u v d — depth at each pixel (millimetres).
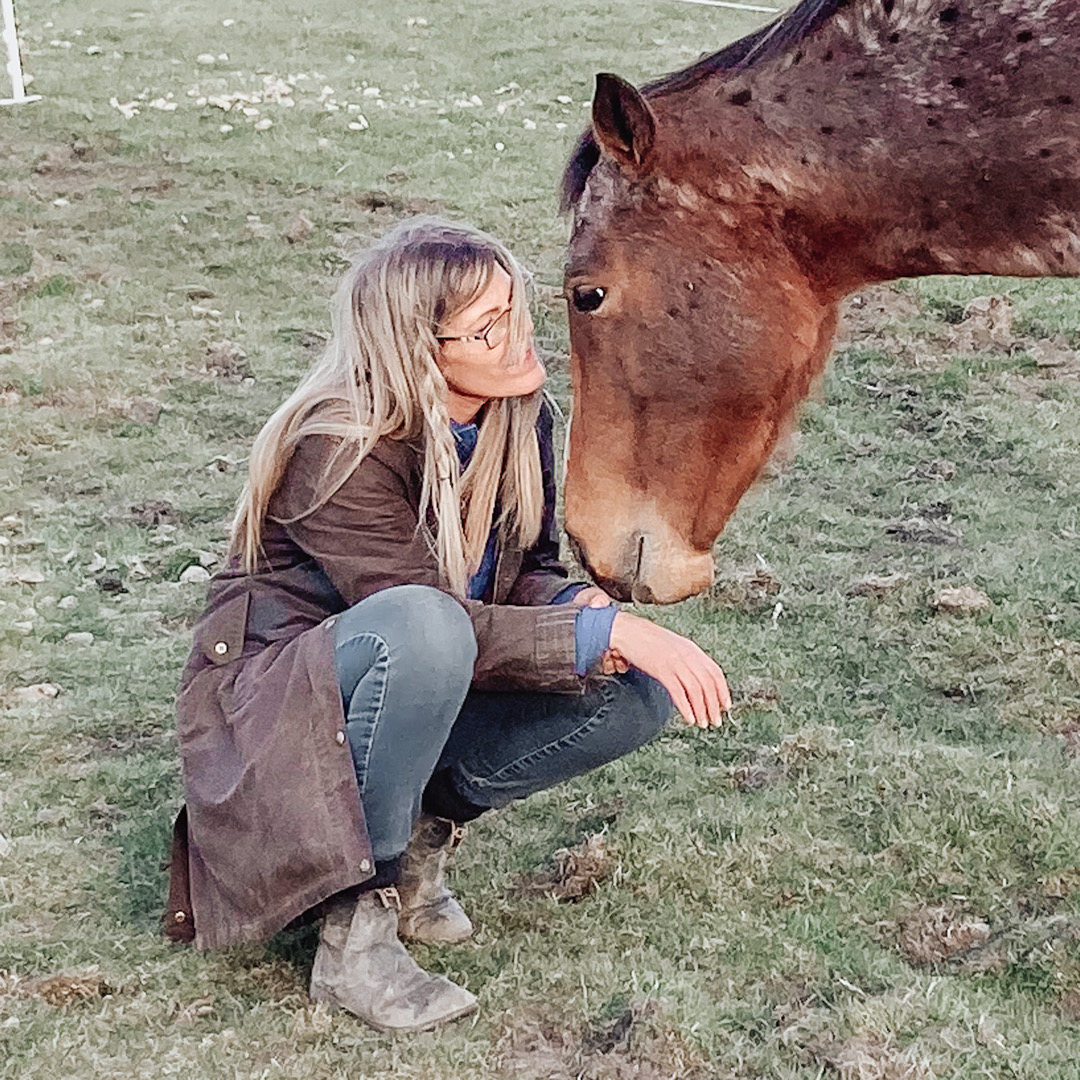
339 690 2506
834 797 3320
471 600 2627
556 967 2773
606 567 3010
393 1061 2545
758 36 2943
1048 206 2854
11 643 4117
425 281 2486
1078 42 2754
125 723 3723
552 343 6430
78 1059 2562
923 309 6863
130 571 4523
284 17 13766
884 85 2830
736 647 4066
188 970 2803
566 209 2980
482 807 2869
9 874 3104
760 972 2766
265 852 2527
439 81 11422
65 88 10906
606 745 2795
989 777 3346
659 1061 2508
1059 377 6074
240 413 5723
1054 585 4359
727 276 2857
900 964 2773
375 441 2523
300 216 7863
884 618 4211
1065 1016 2645
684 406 2908
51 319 6582
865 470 5230
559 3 14203
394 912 2672
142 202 8297
